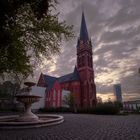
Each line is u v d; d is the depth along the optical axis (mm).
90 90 71688
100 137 7488
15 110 41094
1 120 15242
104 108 32812
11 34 6641
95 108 35281
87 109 37844
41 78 72188
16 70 8875
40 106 54562
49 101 55531
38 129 10648
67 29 8930
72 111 41094
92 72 77688
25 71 9531
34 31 7949
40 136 7918
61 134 8484
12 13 5445
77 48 82812
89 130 9953
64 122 15438
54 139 7113
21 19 7391
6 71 8805
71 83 73875
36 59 9367
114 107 32656
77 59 80750
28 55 8930
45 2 6246
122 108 63312
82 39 81938
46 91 58156
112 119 19172
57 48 9133
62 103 56969
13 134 8648
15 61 8078
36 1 6125
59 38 8883
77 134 8438
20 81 10312
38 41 8328
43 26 7930
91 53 81125
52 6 8062
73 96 54719
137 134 8273
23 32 7645
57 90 58062
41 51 8695
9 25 6141
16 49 7707
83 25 86125
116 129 10344
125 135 7988
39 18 6605
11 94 40656
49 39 8570
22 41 7922
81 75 75188
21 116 14312
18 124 11039
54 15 8648
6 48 7344
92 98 71250
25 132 9352
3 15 5230
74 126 12203
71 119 19141
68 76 80062
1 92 39688
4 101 42781
